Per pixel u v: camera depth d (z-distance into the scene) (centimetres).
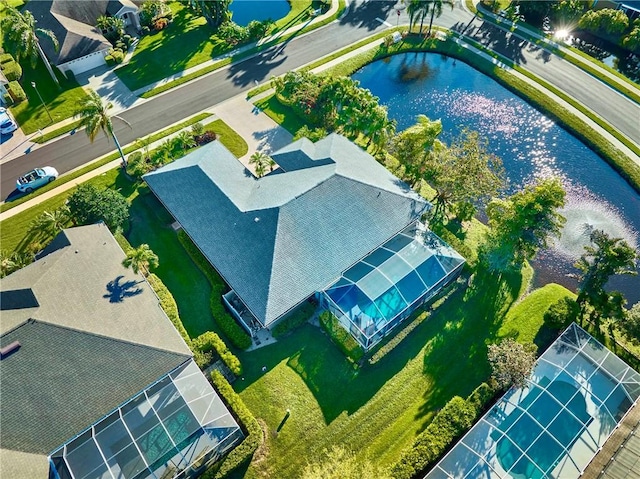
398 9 8900
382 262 4569
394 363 4272
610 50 8106
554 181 4469
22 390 3541
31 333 3709
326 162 5269
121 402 3656
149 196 5606
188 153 5909
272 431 3888
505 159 6338
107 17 8188
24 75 7475
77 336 3794
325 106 6438
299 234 4531
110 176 5944
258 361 4288
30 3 8312
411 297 4391
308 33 8388
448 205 5488
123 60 7800
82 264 4394
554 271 5119
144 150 6256
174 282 4862
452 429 3756
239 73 7544
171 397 3712
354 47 8025
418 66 7806
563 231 5488
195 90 7262
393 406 4031
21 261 4834
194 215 4925
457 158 5166
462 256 4922
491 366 4084
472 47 7975
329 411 3994
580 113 6738
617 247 4206
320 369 4231
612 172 6103
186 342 4291
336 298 4353
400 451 3800
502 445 3612
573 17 8344
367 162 5500
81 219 5047
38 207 5597
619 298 4272
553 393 3862
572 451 3597
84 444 3428
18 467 3275
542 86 7200
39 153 6297
